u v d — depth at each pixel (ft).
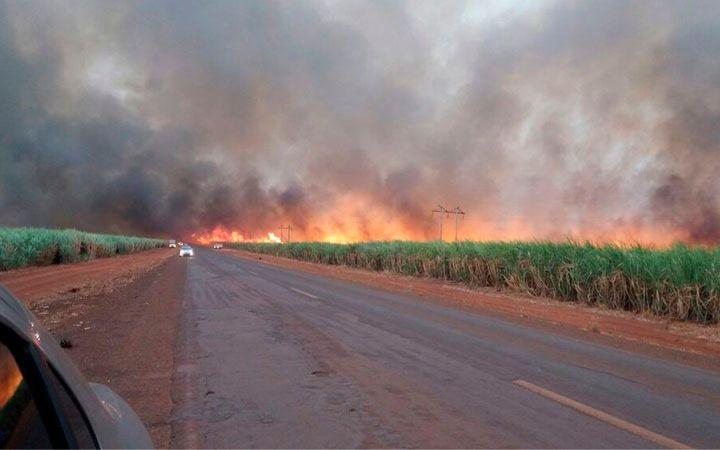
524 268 62.80
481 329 35.47
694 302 42.04
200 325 36.35
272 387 20.88
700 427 16.47
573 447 14.73
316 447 14.75
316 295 57.31
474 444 14.92
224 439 15.37
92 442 5.50
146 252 290.76
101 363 24.99
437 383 21.48
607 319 42.22
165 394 19.94
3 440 4.24
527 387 20.92
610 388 20.97
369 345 29.37
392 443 14.98
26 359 4.80
